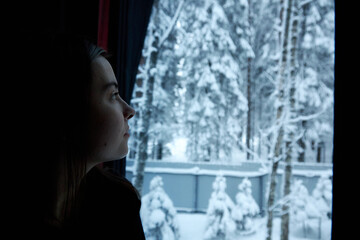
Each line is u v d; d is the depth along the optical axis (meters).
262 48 4.91
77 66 0.42
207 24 4.88
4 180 0.38
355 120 1.01
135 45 2.20
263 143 4.68
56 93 0.40
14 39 0.42
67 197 0.43
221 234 3.92
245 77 5.27
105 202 0.55
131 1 2.16
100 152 0.46
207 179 5.21
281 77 3.69
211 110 5.02
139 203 0.58
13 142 0.39
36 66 0.41
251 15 4.95
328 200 4.01
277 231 4.11
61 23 1.89
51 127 0.40
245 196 4.11
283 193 3.62
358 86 1.01
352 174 1.00
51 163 0.40
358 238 0.98
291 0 3.69
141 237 0.57
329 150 4.66
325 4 4.25
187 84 5.18
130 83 2.18
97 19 2.00
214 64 4.95
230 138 5.19
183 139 5.23
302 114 4.41
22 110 0.40
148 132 3.40
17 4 1.79
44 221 0.39
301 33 4.46
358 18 1.02
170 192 5.30
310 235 3.83
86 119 0.43
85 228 0.51
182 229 4.37
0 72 0.40
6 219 0.36
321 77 4.49
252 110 5.22
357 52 1.02
